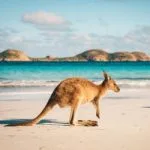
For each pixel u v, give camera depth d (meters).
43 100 17.83
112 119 12.27
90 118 12.60
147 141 9.05
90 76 43.09
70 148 8.28
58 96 11.25
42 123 11.54
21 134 9.74
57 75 44.62
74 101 11.21
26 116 13.12
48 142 8.84
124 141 9.02
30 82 28.88
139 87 26.38
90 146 8.48
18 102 16.89
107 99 18.52
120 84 28.73
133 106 15.70
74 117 11.20
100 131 10.23
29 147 8.36
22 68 62.16
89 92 11.74
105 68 68.62
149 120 12.08
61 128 10.67
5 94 20.33
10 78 37.97
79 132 10.08
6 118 12.65
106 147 8.41
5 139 9.14
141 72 53.62
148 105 16.11
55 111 14.19
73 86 11.34
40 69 58.25
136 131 10.24
